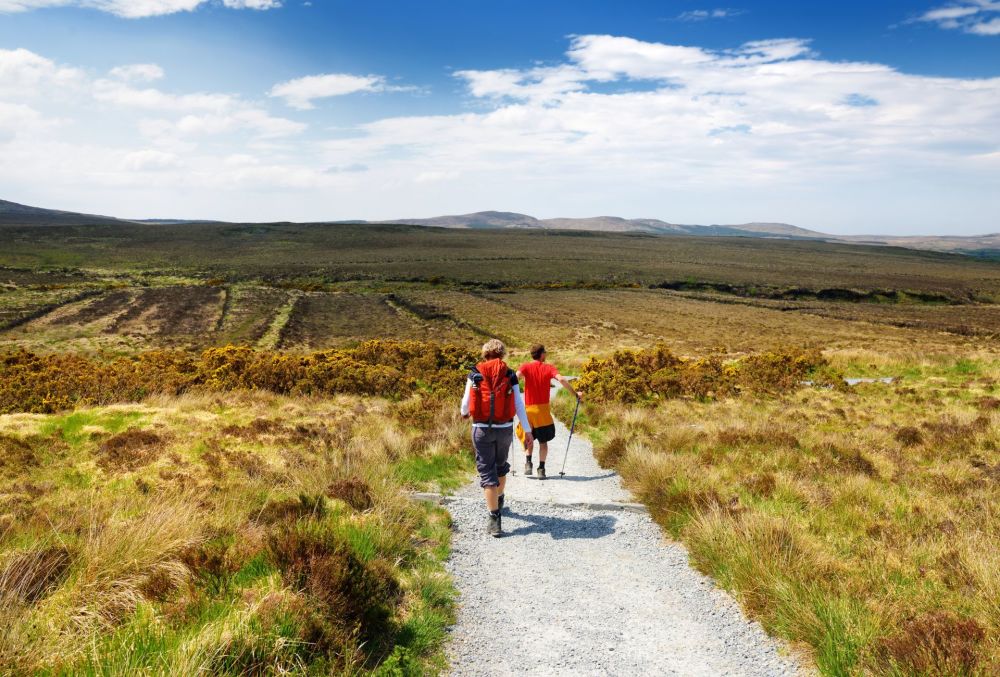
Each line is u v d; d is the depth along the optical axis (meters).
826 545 6.07
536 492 8.30
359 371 20.55
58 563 4.25
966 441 12.27
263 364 20.14
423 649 4.09
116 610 3.77
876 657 3.86
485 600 4.98
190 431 11.20
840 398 19.34
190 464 9.28
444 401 16.67
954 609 4.62
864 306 90.44
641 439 11.20
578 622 4.64
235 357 21.66
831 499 7.71
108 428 11.08
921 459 11.16
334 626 3.85
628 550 6.18
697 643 4.36
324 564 4.24
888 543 6.16
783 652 4.22
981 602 4.62
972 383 22.38
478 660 4.07
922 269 165.75
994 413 15.46
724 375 22.52
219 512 6.16
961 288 120.31
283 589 3.97
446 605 4.78
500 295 90.62
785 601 4.60
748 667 4.04
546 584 5.33
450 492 8.17
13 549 4.57
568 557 5.97
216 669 3.17
